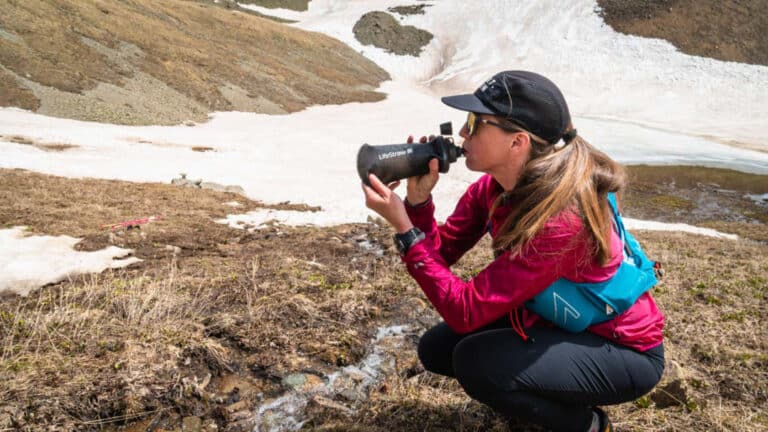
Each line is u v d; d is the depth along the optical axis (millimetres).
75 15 42594
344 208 14398
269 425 3184
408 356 4043
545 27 85375
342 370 3838
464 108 2117
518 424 3125
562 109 2076
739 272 6570
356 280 5633
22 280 5215
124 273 5672
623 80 71438
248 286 5109
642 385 2355
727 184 31547
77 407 3121
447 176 23562
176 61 45875
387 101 59094
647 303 2355
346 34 87000
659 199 27562
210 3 86812
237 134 34469
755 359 3977
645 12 81750
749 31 75875
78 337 3803
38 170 14195
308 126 41812
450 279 2250
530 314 2406
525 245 2082
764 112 60219
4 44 34500
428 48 85750
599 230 2033
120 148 23469
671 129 53250
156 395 3330
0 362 3363
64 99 32719
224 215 10805
